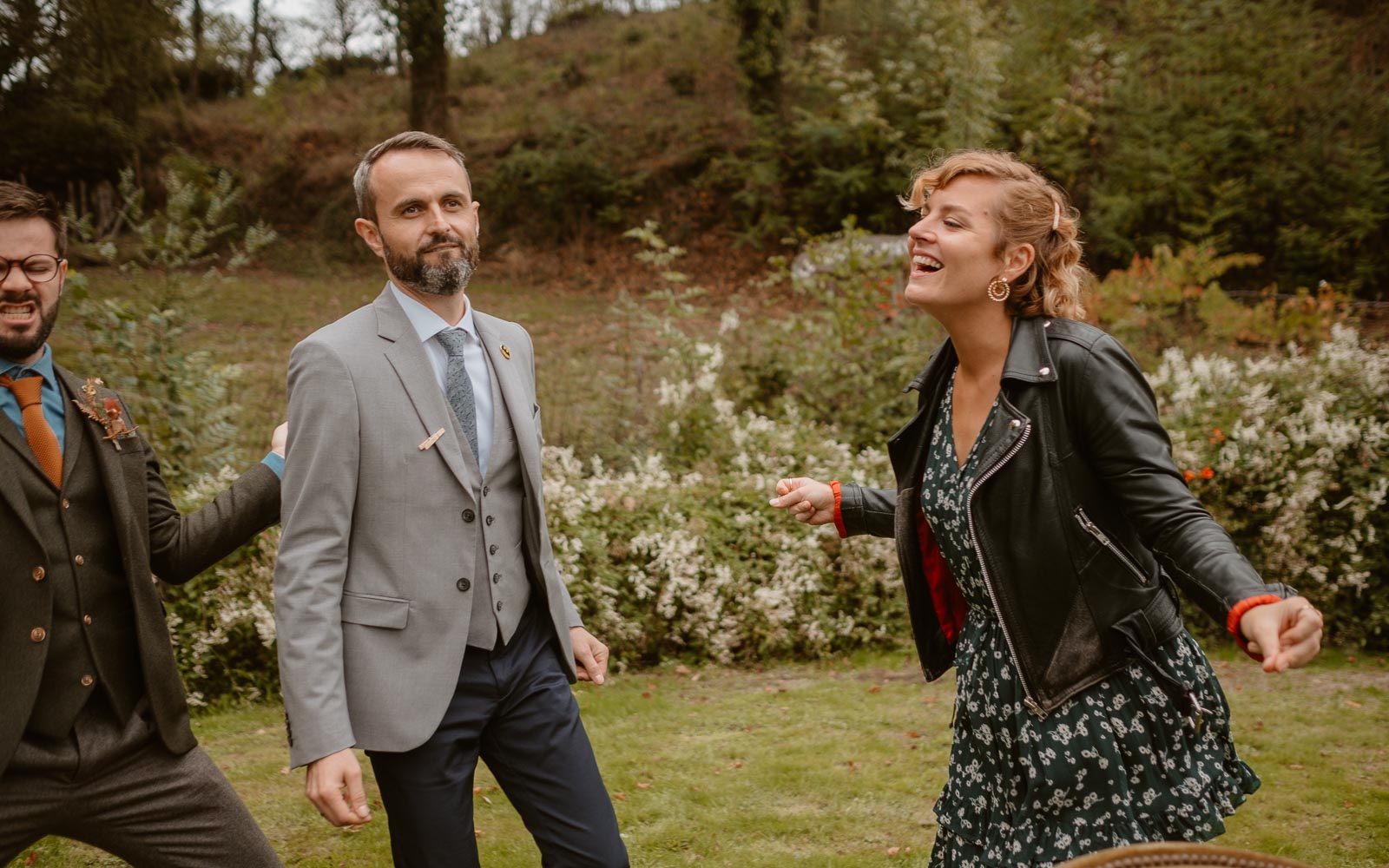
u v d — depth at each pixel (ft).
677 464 20.03
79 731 6.86
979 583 6.61
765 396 23.03
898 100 55.26
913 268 6.73
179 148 69.97
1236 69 52.65
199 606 15.31
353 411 6.91
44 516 6.79
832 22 68.33
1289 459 17.42
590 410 22.65
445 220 7.27
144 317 18.45
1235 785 6.34
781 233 59.26
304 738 6.46
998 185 6.48
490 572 7.24
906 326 23.31
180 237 20.04
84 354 17.66
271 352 37.22
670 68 75.25
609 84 75.77
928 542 7.25
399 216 7.21
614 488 17.61
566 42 87.92
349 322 7.27
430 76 67.92
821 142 58.23
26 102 64.85
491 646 7.20
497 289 56.75
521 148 66.90
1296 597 5.14
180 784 7.16
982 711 6.63
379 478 6.97
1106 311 35.22
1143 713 6.20
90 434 7.11
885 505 7.91
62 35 63.36
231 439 19.63
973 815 6.76
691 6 87.56
